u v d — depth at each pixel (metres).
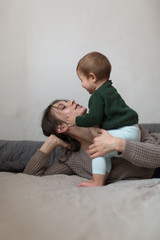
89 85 1.50
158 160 1.38
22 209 0.87
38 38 2.64
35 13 2.63
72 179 1.49
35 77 2.65
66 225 0.74
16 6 2.60
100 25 2.75
